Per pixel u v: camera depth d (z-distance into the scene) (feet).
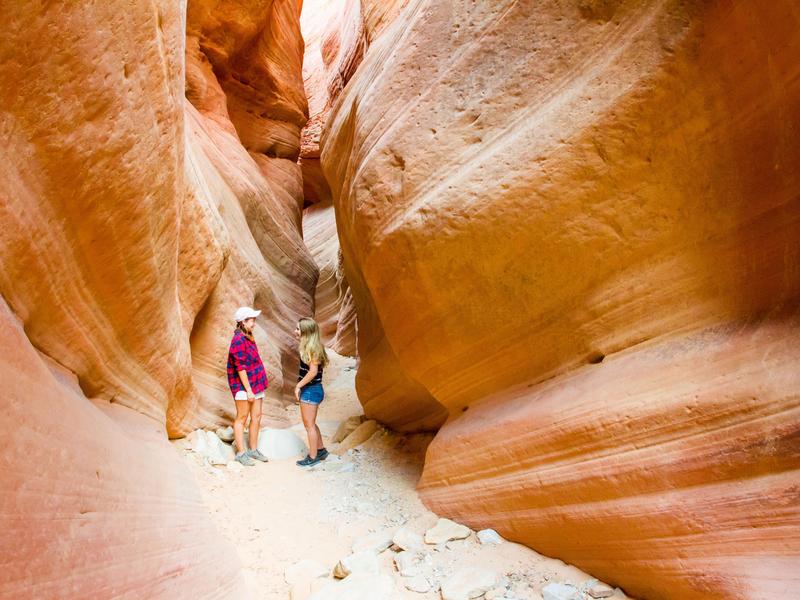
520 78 10.73
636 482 8.24
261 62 35.99
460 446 12.16
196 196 15.58
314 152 62.08
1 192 5.14
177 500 9.12
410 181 12.22
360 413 24.76
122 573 5.80
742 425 7.29
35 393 5.04
